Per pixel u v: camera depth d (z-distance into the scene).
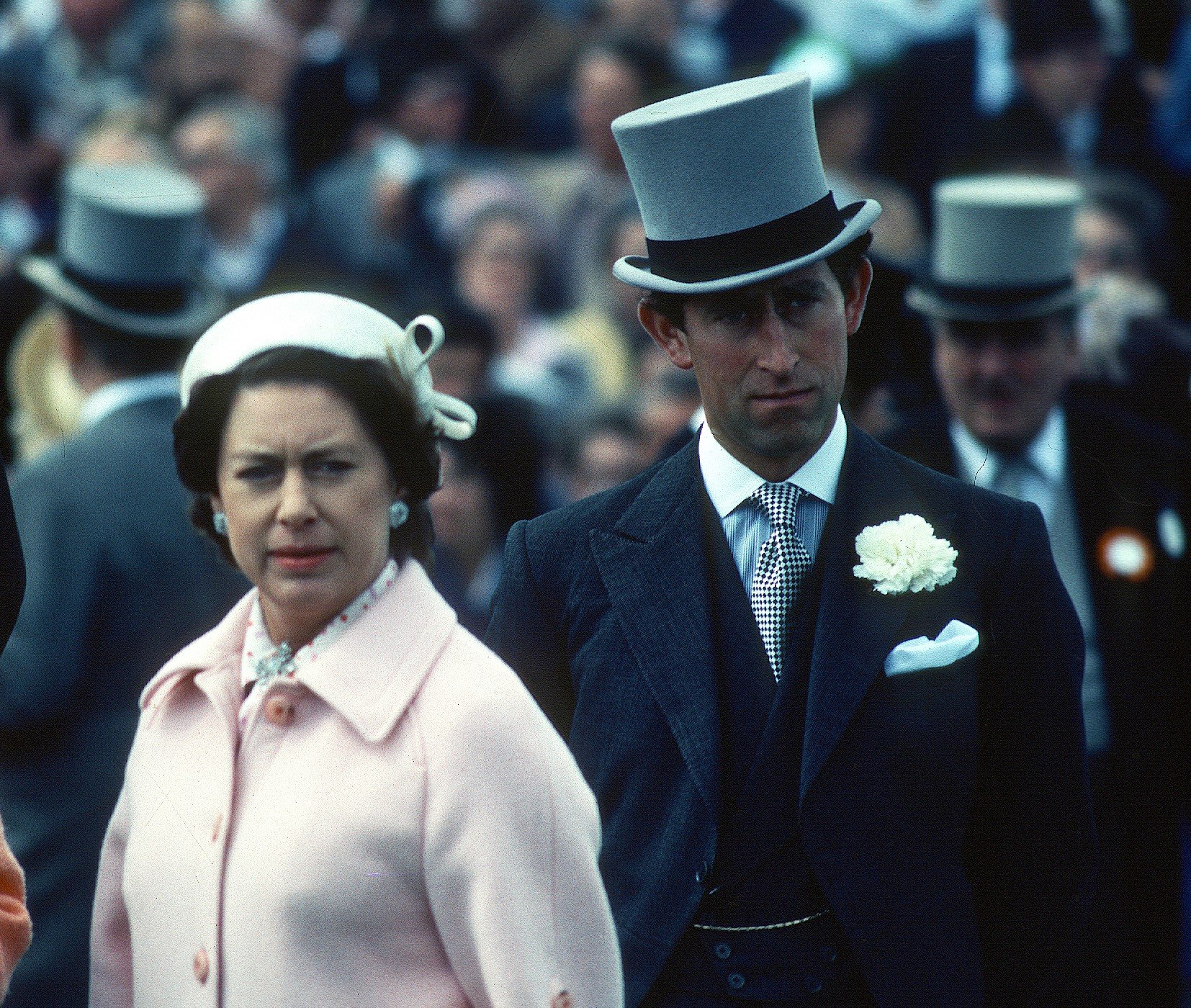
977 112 30.91
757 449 11.35
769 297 11.16
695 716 11.42
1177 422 18.81
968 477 15.96
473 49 36.62
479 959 9.45
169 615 16.44
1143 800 15.41
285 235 31.58
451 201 32.06
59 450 16.66
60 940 16.33
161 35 37.31
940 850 11.30
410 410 9.94
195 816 9.88
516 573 12.17
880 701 11.33
